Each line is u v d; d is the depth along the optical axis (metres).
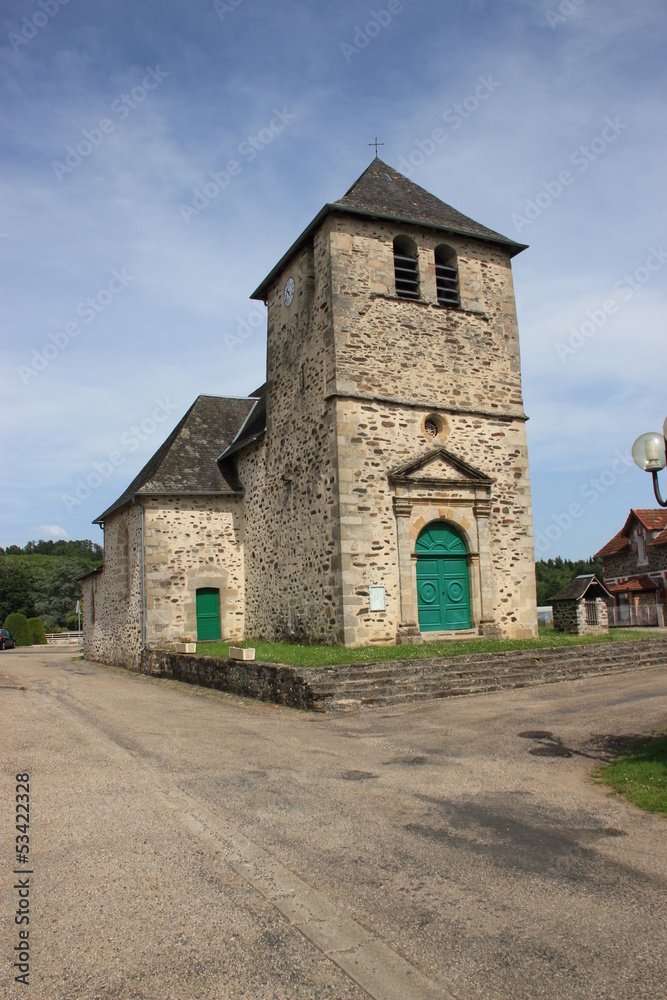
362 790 5.96
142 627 17.89
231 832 4.95
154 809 5.43
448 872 4.30
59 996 3.03
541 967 3.26
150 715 9.89
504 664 12.13
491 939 3.51
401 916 3.74
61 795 5.79
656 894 4.02
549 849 4.68
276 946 3.43
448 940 3.50
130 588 19.39
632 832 5.00
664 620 30.12
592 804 5.62
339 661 11.32
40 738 8.14
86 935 3.54
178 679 14.89
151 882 4.14
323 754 7.25
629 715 8.87
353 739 7.98
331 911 3.79
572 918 3.73
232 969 3.23
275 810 5.43
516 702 10.04
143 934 3.54
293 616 15.55
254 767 6.71
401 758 7.07
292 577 15.68
